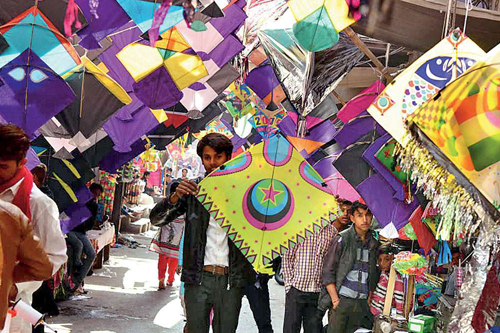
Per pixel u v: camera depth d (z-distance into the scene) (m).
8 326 2.77
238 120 8.46
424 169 2.45
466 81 2.32
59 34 3.71
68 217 5.70
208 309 4.05
